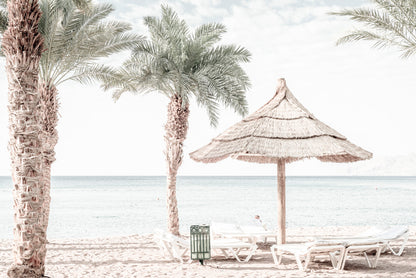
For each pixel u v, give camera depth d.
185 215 28.91
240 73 14.22
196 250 8.66
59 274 7.83
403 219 24.69
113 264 8.87
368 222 22.92
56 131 12.59
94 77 13.70
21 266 6.32
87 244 12.02
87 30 12.56
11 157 6.50
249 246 9.04
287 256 9.52
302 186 94.00
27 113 6.47
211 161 9.64
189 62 14.00
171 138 13.97
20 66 6.48
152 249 11.03
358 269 8.03
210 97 13.95
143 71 13.16
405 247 10.49
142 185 106.94
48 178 12.34
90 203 42.75
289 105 9.48
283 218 9.41
